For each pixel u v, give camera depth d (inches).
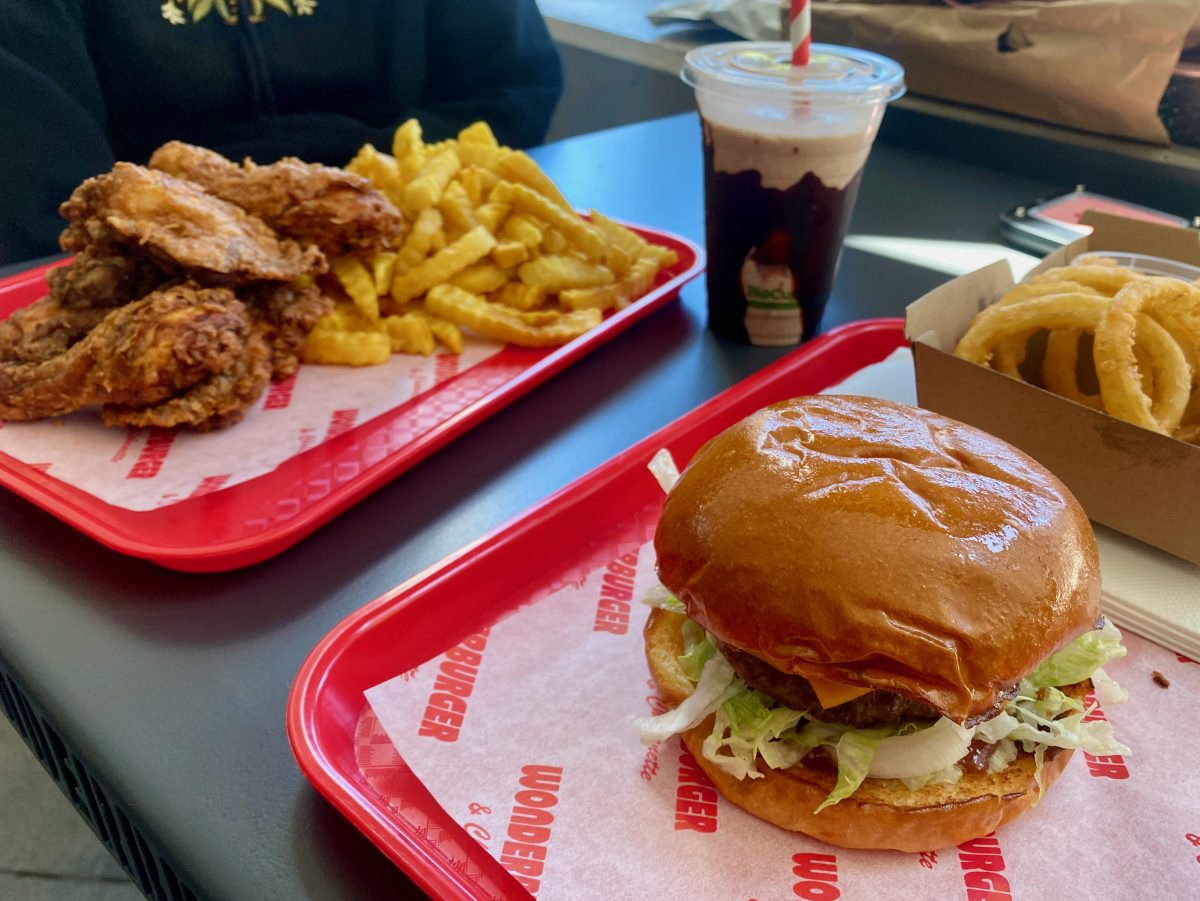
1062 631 9.3
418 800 10.2
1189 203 24.1
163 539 12.6
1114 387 12.8
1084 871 9.7
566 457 15.0
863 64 16.5
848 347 18.0
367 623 11.5
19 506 13.7
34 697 10.8
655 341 18.5
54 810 21.6
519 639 12.1
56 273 15.9
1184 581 12.5
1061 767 10.1
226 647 11.4
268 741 10.3
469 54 33.8
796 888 9.5
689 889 9.4
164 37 26.2
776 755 9.8
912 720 9.8
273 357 16.4
